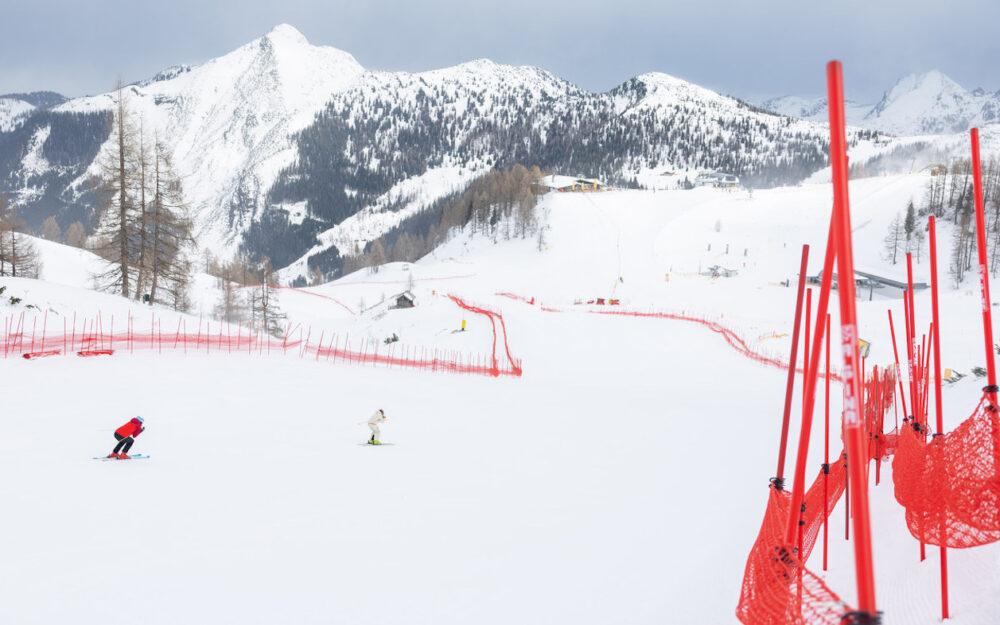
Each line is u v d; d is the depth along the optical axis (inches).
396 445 686.5
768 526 179.8
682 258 4965.6
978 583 201.0
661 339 1969.7
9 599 292.8
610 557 362.3
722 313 2955.2
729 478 561.9
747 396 1256.8
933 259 251.9
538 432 791.7
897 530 294.7
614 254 5246.1
